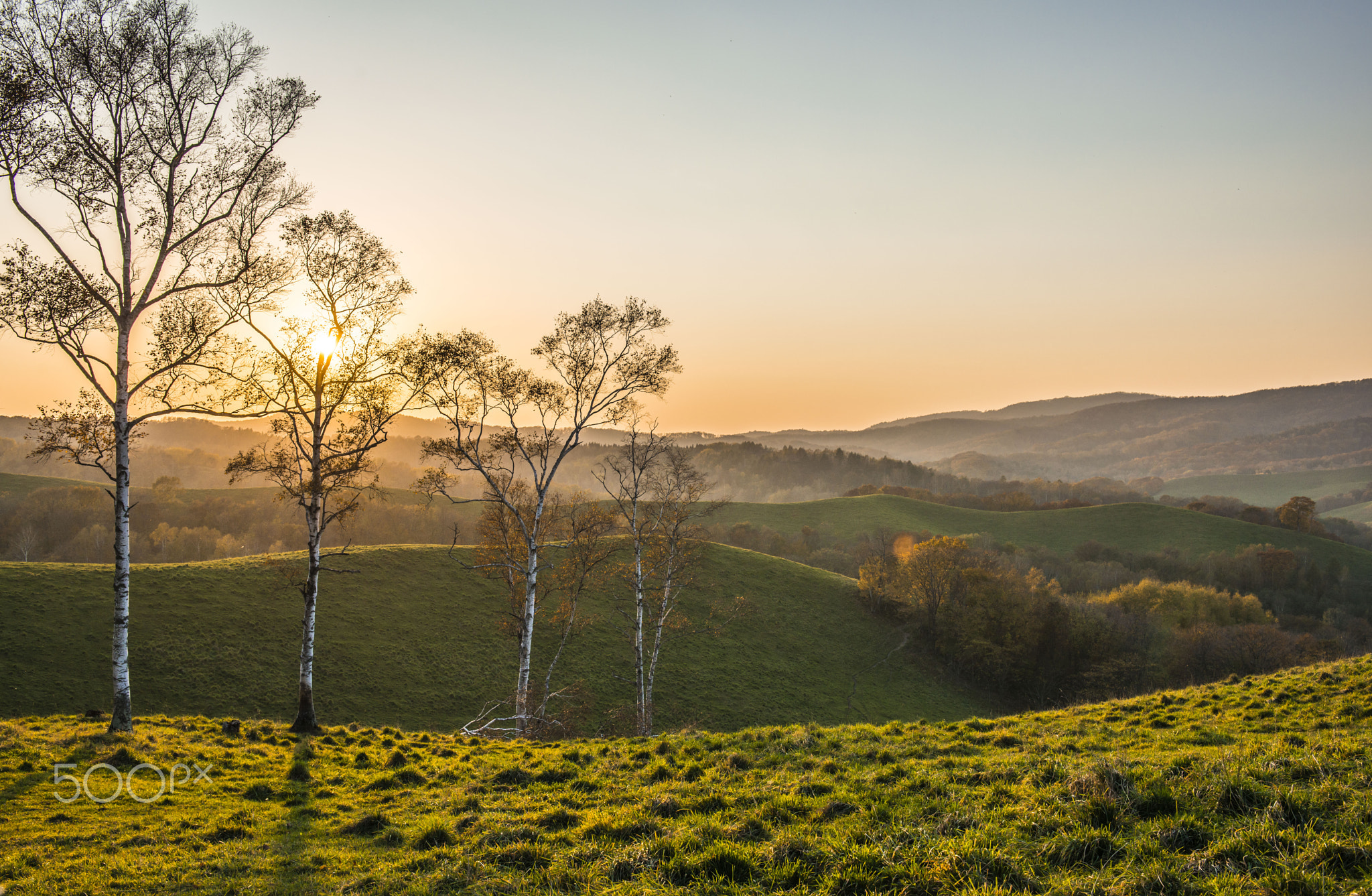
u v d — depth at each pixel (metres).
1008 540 125.06
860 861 8.51
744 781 13.62
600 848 10.05
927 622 75.12
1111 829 8.62
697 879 8.64
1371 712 15.77
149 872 10.57
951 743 16.36
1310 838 7.66
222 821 13.03
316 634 51.41
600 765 16.42
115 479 20.44
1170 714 18.81
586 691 51.06
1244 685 21.80
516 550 40.62
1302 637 71.31
